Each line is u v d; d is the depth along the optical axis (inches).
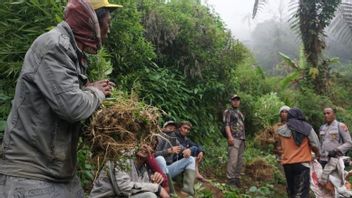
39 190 78.5
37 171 79.0
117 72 275.3
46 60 77.6
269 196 302.4
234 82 396.5
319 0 537.6
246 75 497.7
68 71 78.2
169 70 339.3
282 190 328.5
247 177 339.9
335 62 564.7
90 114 79.3
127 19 273.3
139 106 92.4
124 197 142.8
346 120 505.7
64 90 76.2
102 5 87.8
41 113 78.8
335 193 247.6
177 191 252.7
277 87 528.4
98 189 142.4
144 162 160.7
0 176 79.7
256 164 348.5
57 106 76.1
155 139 93.8
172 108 315.3
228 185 294.4
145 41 308.0
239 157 311.0
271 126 412.8
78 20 84.6
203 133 355.9
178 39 347.9
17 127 79.8
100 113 87.6
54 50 78.0
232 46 385.1
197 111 351.6
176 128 266.4
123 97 96.3
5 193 78.1
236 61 385.7
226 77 383.2
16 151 79.3
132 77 277.3
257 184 328.2
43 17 200.2
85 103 78.1
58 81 76.4
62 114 76.5
